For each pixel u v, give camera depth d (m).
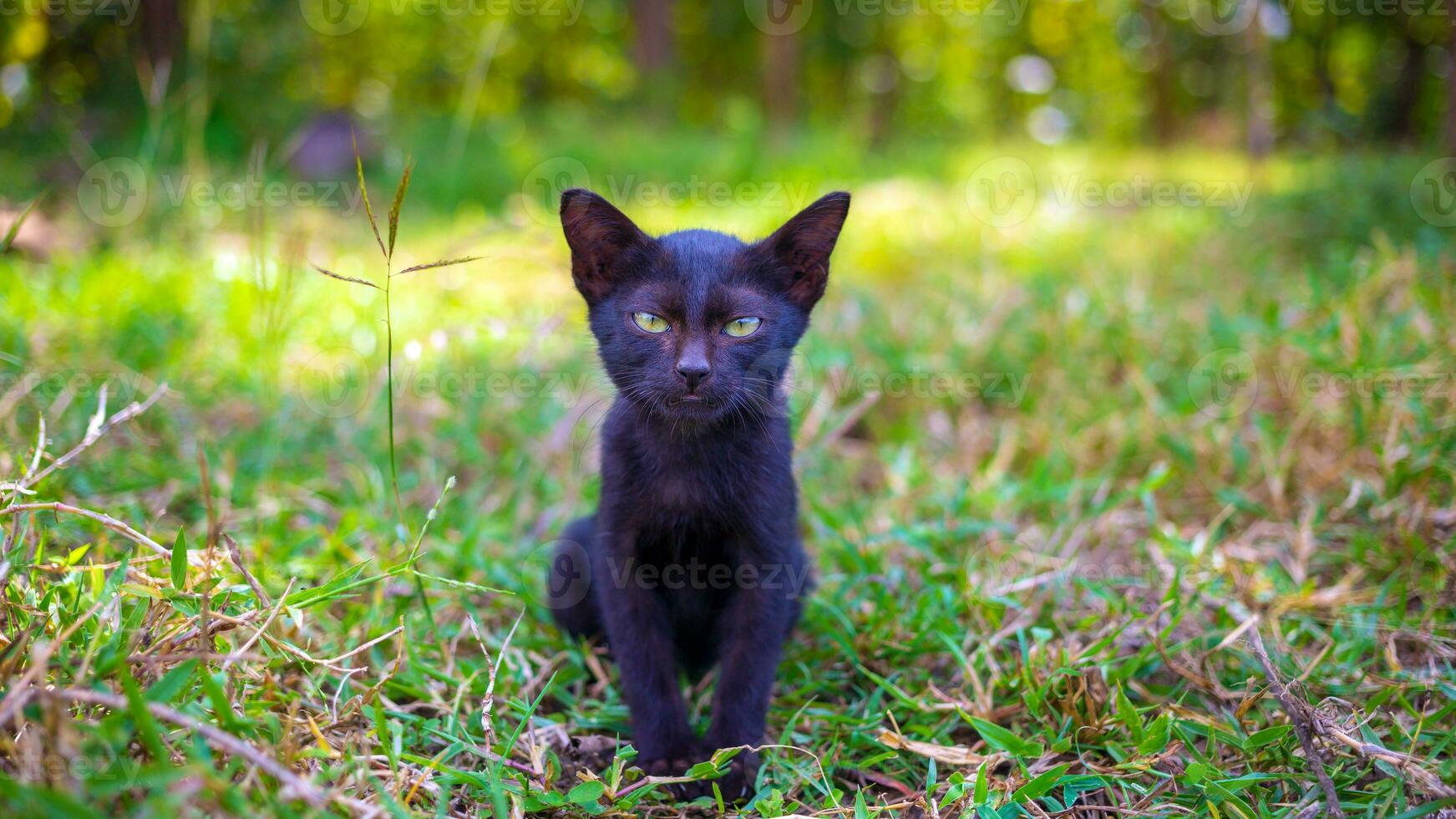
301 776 0.59
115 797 0.56
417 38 2.87
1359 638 0.73
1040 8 4.05
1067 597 0.79
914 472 0.91
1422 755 0.67
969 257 1.42
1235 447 0.87
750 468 0.71
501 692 0.71
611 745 0.71
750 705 0.70
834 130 2.69
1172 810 0.65
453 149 1.77
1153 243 1.43
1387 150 1.95
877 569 0.80
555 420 0.94
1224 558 0.80
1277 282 1.15
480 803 0.64
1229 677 0.72
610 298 0.73
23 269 1.07
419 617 0.76
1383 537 0.81
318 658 0.67
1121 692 0.67
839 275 1.32
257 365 0.97
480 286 1.20
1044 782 0.64
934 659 0.75
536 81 3.69
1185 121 3.79
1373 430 0.86
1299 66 2.94
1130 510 0.89
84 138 1.57
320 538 0.80
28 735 0.57
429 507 0.85
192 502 0.83
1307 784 0.65
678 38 3.91
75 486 0.79
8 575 0.62
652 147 2.27
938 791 0.67
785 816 0.63
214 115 1.87
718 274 0.71
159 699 0.57
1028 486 0.88
